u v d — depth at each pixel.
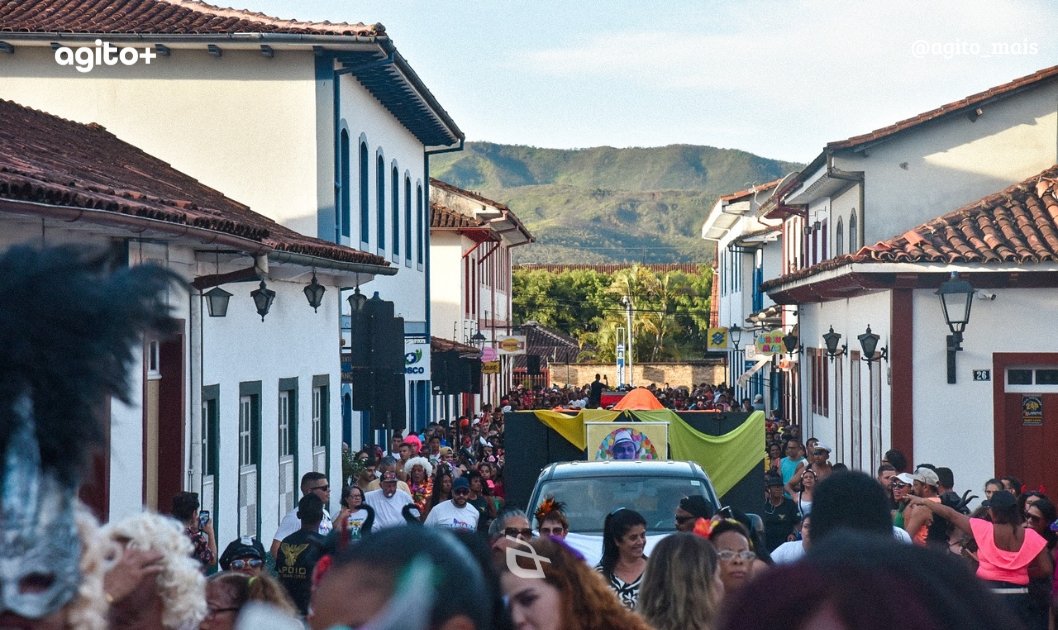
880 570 1.53
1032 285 23.92
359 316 19.17
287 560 11.80
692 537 6.55
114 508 13.23
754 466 19.62
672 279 102.12
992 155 27.81
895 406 24.45
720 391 58.78
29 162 12.08
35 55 24.84
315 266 19.36
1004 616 1.54
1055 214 24.52
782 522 17.75
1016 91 27.52
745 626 1.50
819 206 34.47
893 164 28.02
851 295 28.62
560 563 4.88
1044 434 24.48
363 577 1.93
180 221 12.97
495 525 10.36
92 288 2.07
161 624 4.01
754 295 56.16
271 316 20.55
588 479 14.83
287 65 24.77
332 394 24.69
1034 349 24.09
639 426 19.45
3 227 11.32
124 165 19.06
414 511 16.28
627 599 8.60
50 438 2.04
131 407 2.15
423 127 33.66
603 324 102.25
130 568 3.96
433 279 49.47
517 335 65.81
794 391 41.25
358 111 27.52
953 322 23.45
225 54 24.77
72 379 2.03
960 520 11.32
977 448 24.34
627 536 8.75
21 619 2.09
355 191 27.22
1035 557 11.15
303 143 24.77
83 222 11.34
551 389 65.69
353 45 24.45
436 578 1.93
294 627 2.11
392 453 26.06
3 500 2.02
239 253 15.86
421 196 36.59
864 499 6.14
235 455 18.58
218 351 17.77
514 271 105.62
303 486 15.43
